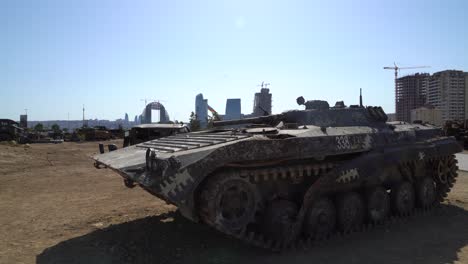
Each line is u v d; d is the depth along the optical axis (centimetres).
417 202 1017
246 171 683
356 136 825
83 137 5566
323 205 782
